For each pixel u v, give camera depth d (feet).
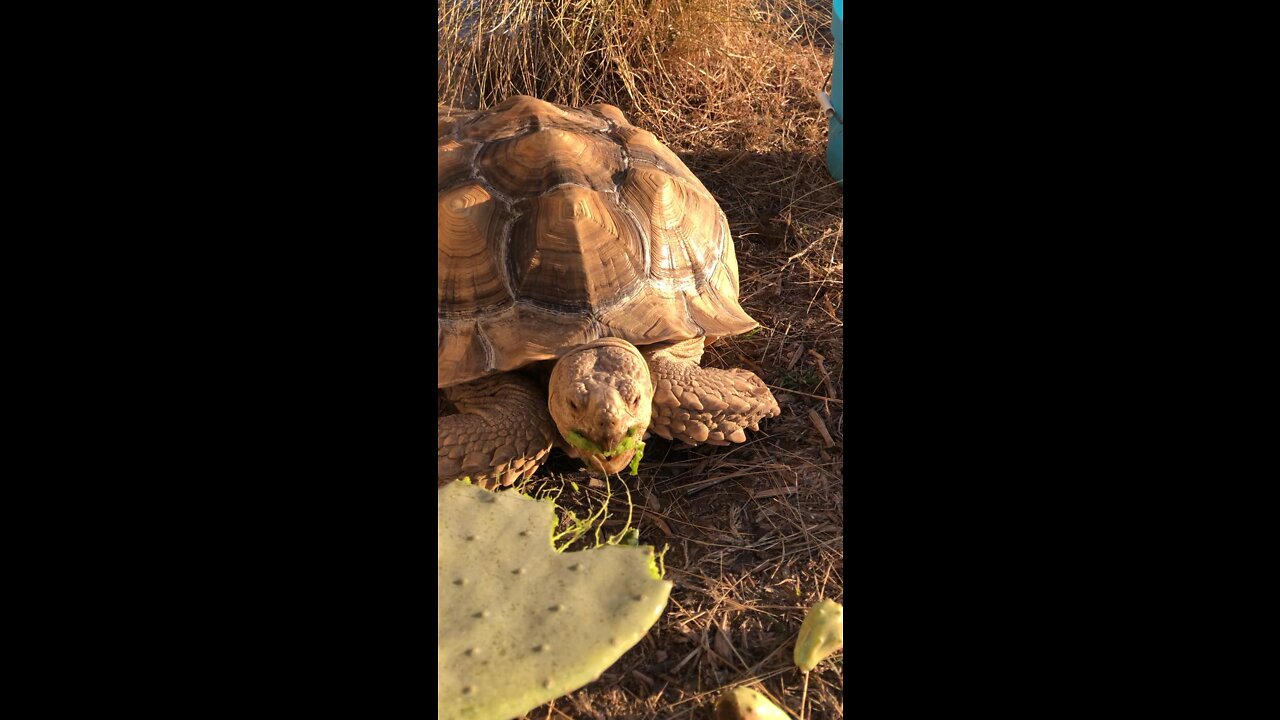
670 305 3.13
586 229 3.04
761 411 3.11
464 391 3.07
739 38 4.99
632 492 3.03
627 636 2.40
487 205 3.06
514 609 2.45
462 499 2.74
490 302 2.98
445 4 4.52
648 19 4.77
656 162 3.39
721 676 2.47
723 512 2.96
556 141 3.18
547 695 2.29
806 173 4.52
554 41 4.70
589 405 2.73
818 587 2.71
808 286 3.88
